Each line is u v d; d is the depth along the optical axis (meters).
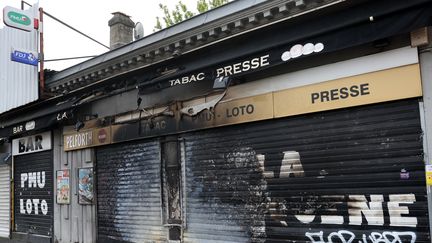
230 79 7.67
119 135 10.09
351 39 6.18
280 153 7.32
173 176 8.98
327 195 6.70
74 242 11.39
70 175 11.72
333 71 6.71
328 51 6.38
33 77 12.24
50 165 12.54
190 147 8.73
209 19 8.01
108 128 10.40
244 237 7.68
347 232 6.42
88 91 11.06
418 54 5.94
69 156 11.83
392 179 6.09
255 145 7.68
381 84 6.20
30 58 11.90
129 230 9.87
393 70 6.11
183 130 8.72
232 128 8.05
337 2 6.18
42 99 12.26
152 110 9.42
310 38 6.64
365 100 6.33
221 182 8.13
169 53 8.78
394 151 6.09
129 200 9.95
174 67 8.74
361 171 6.38
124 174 10.13
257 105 7.57
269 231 7.35
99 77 10.61
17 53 11.59
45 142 12.70
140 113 9.62
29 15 12.04
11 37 13.32
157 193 9.27
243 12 7.27
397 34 5.77
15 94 12.89
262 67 7.18
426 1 5.47
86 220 11.08
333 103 6.65
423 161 5.82
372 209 6.23
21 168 13.94
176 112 8.87
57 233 12.05
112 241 10.29
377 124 6.29
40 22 12.27
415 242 5.79
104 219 10.62
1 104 13.46
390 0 5.82
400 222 5.96
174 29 8.68
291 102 7.13
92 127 10.91
